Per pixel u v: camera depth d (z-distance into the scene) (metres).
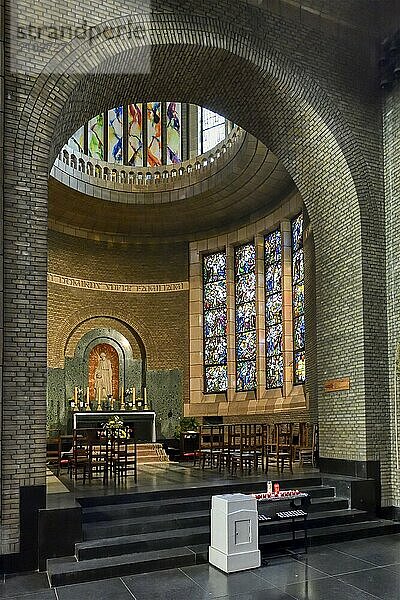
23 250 8.69
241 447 13.01
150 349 20.55
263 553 8.79
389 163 12.12
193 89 11.92
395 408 11.44
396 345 11.54
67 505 8.55
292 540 9.08
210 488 10.49
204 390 20.42
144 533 8.89
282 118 12.43
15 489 8.20
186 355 20.62
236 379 19.61
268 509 10.19
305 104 11.79
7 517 8.10
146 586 7.38
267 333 18.67
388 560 8.46
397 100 12.07
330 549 9.08
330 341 12.43
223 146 17.20
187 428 19.00
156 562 8.06
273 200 18.38
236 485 10.68
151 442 18.52
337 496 11.10
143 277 20.88
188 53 10.69
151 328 20.67
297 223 17.48
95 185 17.86
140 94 11.62
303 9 11.84
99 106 11.16
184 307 20.89
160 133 21.20
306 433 14.32
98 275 20.25
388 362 11.68
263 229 18.95
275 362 18.08
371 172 12.09
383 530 10.08
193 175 18.20
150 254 21.08
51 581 7.49
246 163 15.93
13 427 8.30
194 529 9.10
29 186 8.85
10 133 8.80
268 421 17.53
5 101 8.80
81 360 19.50
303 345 16.67
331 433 12.20
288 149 13.03
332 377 12.29
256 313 18.86
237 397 19.28
